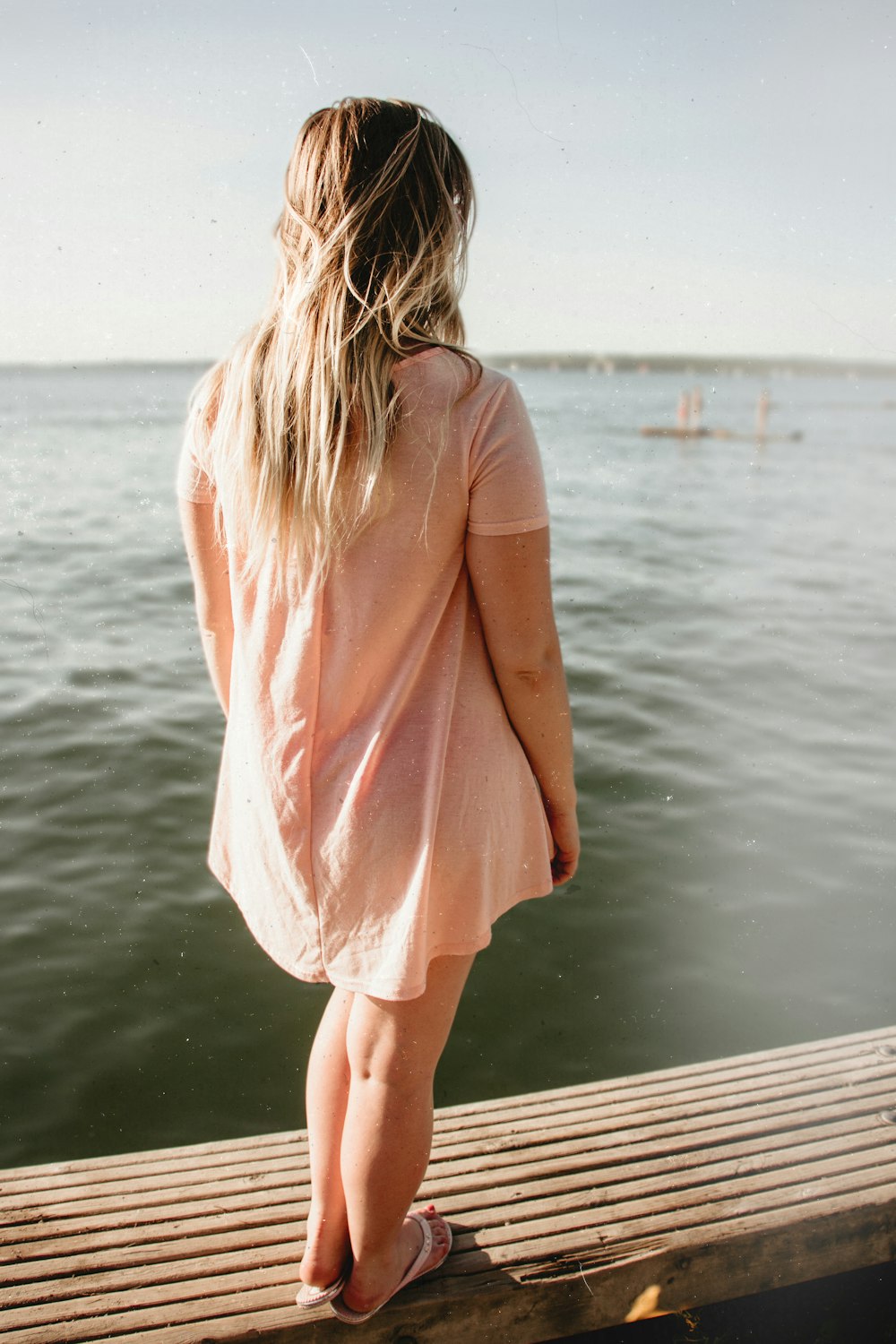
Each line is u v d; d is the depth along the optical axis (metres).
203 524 1.25
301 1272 1.34
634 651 6.63
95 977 3.26
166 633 7.00
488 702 1.16
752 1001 3.10
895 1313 1.64
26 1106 2.74
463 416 1.05
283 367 1.06
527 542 1.07
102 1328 1.36
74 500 14.05
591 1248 1.49
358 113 1.06
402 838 1.11
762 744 5.08
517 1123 1.77
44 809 4.31
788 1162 1.66
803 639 6.95
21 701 5.58
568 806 1.30
